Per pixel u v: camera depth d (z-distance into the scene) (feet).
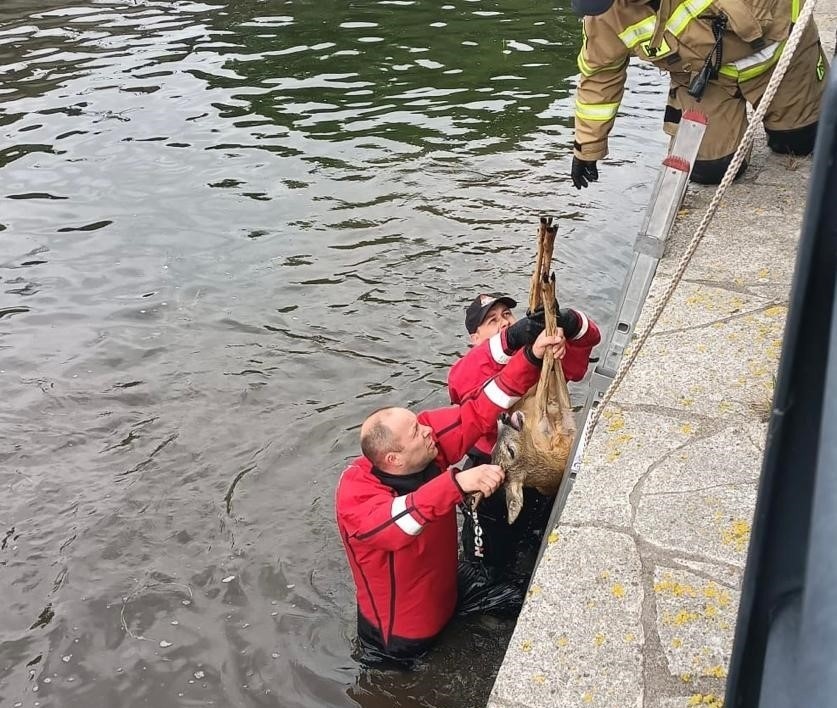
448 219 23.52
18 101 32.45
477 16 41.09
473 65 34.86
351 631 12.80
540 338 10.93
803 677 2.44
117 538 14.52
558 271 20.99
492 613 12.78
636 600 8.81
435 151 27.53
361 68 34.99
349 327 19.58
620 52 15.17
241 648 12.58
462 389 13.03
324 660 12.36
